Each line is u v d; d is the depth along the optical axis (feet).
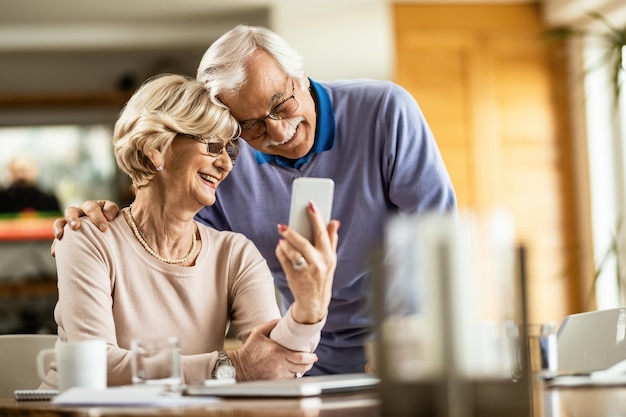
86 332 7.52
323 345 9.59
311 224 6.72
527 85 22.76
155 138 7.86
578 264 22.68
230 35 8.39
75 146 27.07
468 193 22.52
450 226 4.33
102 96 26.16
